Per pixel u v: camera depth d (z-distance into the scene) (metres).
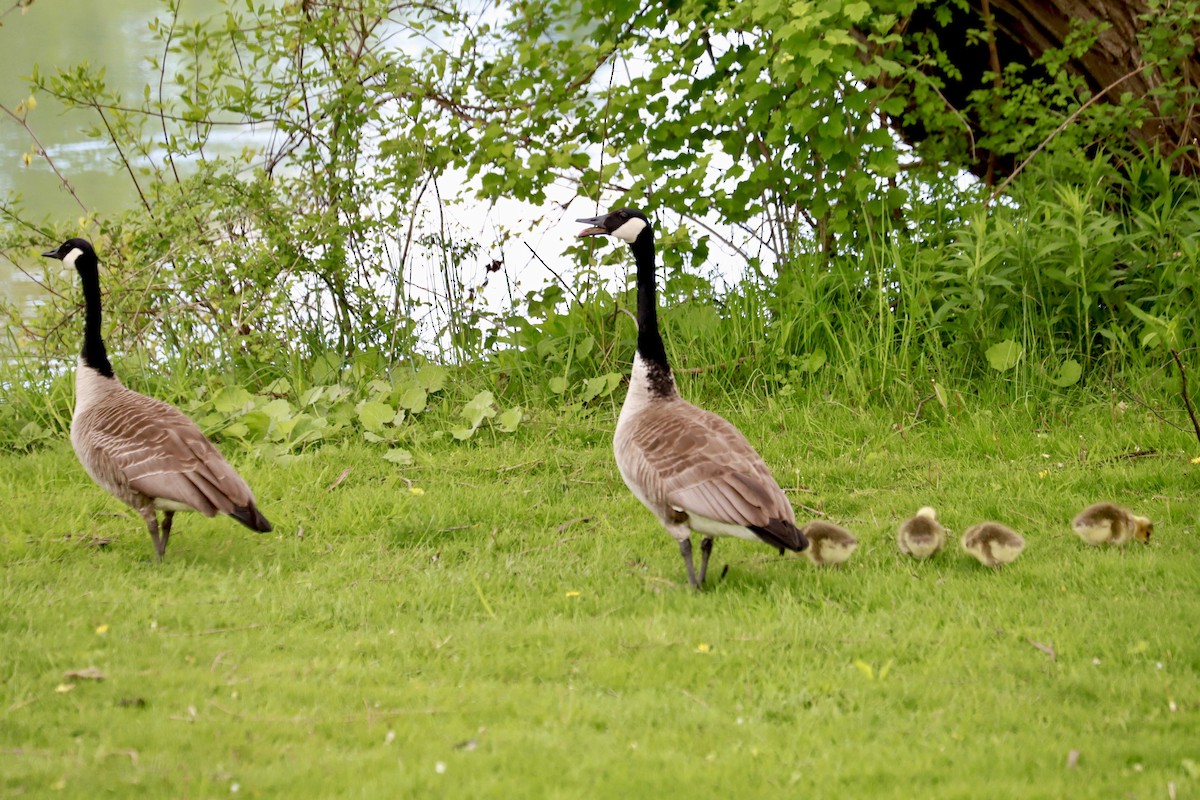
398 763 5.88
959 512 10.91
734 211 15.48
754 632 7.95
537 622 8.27
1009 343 13.77
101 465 9.66
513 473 12.71
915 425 13.54
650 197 15.46
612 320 15.41
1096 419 13.20
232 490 9.32
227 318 15.38
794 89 14.59
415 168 15.52
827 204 15.06
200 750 6.07
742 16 14.23
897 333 14.84
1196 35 15.36
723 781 5.70
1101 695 6.77
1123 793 5.51
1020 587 8.85
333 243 15.50
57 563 9.98
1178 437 12.46
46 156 15.54
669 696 6.88
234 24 14.85
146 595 8.98
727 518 8.30
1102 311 14.62
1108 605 8.30
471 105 15.80
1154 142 15.91
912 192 15.75
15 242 15.26
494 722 6.51
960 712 6.59
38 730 6.37
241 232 15.83
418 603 8.89
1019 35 17.06
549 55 15.32
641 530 10.77
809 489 11.92
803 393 14.41
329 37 15.32
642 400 9.38
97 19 35.97
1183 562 9.25
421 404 14.25
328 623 8.49
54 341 15.44
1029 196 15.41
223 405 13.88
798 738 6.26
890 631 8.04
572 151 15.60
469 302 16.38
